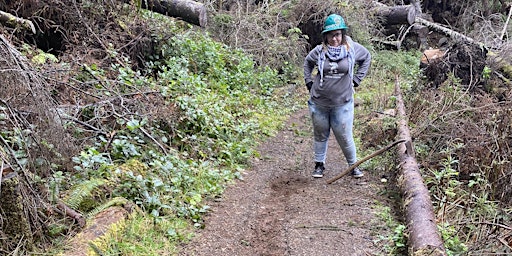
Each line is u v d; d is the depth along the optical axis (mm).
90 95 5648
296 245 4203
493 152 5855
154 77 8469
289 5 13070
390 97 8609
